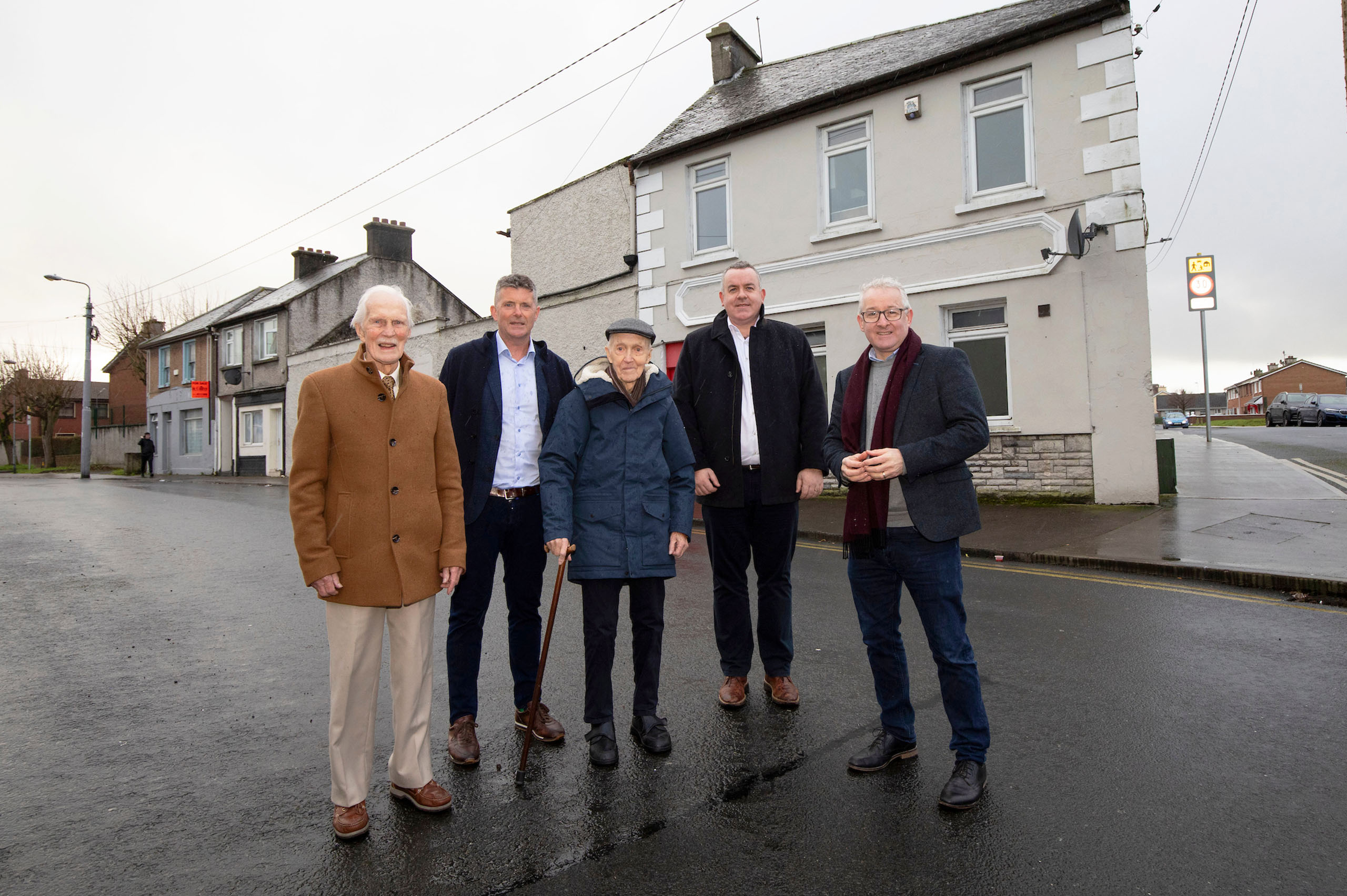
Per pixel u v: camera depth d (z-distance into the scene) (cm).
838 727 339
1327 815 253
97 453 3638
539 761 313
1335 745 303
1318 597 527
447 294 2831
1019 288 978
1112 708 346
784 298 1195
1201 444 2047
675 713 358
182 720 359
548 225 1584
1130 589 572
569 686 399
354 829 253
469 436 327
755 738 329
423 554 273
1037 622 488
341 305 2575
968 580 619
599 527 316
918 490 284
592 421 326
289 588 650
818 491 369
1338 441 1905
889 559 291
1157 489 895
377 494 265
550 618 302
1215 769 286
